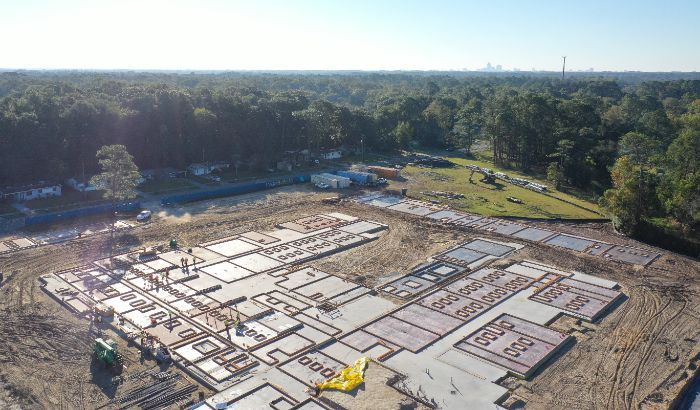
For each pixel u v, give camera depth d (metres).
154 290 58.31
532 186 108.44
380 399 39.34
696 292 59.44
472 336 48.97
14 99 110.69
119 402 39.19
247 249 72.25
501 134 132.50
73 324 50.88
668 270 66.06
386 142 148.50
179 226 81.81
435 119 168.00
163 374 42.66
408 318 52.31
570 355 46.16
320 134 137.38
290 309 54.19
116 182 80.12
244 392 40.03
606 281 61.97
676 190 79.94
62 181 102.00
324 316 52.66
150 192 100.06
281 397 39.50
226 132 119.12
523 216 88.75
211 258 68.56
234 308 54.25
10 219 81.88
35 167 96.69
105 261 66.88
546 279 62.47
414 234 79.44
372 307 54.91
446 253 71.44
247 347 46.47
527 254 71.12
